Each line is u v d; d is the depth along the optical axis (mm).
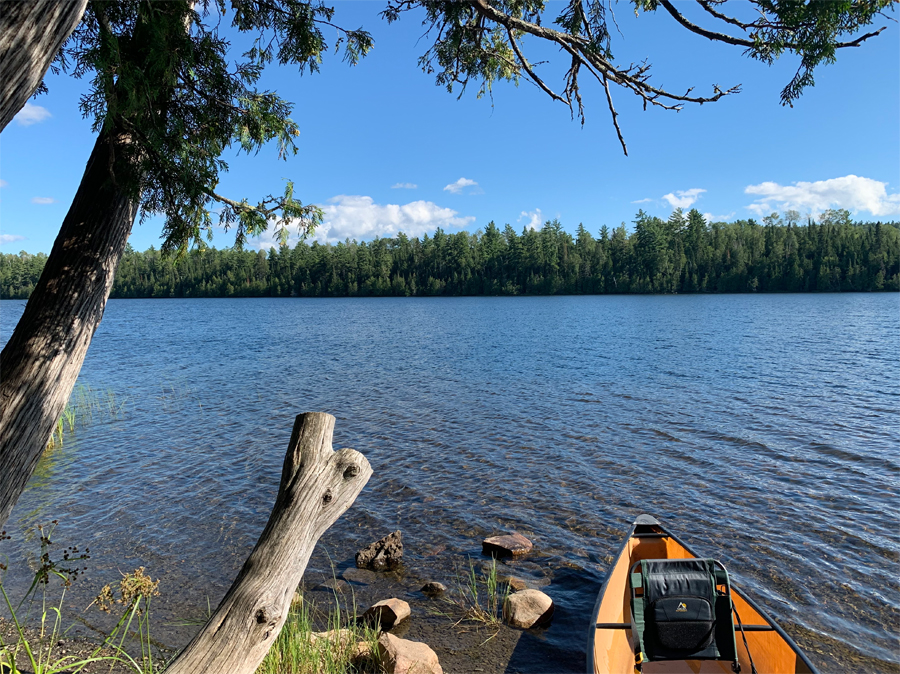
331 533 7426
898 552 6660
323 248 122000
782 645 4156
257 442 12055
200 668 1368
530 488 8984
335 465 1644
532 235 113625
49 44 1390
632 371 21109
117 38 2600
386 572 6406
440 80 5047
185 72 3094
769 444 11234
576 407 15070
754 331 35938
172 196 3043
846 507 8023
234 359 26938
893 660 4785
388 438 12156
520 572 6379
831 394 16094
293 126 3770
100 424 13930
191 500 8641
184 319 60688
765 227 113750
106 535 7391
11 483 2158
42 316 2311
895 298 76062
